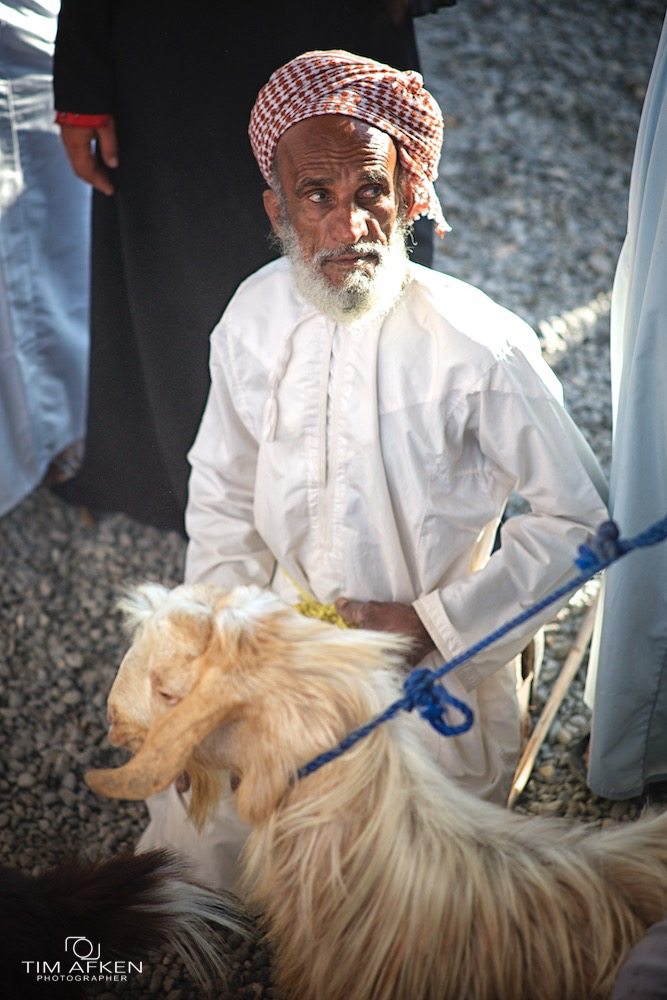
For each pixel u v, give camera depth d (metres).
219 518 2.66
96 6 3.01
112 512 3.95
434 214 2.34
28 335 3.90
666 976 1.57
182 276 3.26
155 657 1.80
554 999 1.73
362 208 2.17
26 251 3.78
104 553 3.97
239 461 2.65
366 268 2.19
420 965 1.74
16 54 3.51
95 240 3.45
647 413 2.38
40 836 2.96
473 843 1.79
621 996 1.60
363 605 2.42
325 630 1.80
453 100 6.32
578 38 6.77
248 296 2.53
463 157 5.91
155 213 3.23
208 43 2.98
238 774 1.90
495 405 2.28
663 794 2.88
